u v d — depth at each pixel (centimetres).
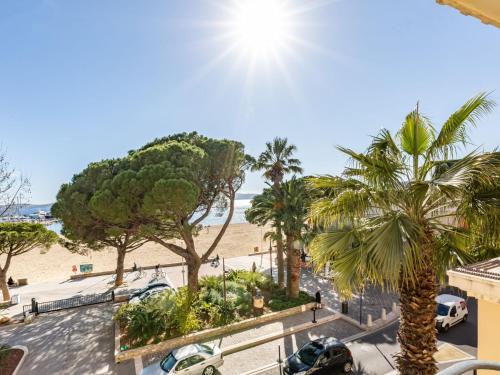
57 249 4838
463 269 450
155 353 1195
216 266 2919
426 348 608
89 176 1583
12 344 1327
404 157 666
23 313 1655
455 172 555
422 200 603
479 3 271
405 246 534
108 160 1655
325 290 1977
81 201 1517
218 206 2008
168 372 945
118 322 1438
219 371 1062
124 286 2334
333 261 678
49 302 1850
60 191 1720
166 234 1903
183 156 1516
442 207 664
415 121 633
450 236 697
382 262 542
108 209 1360
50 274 3073
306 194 1633
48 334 1424
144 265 3347
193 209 1688
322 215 666
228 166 1686
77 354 1220
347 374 1018
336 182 661
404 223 575
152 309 1348
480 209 541
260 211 1920
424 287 607
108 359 1172
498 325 412
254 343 1252
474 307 1639
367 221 697
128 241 2317
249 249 4206
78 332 1440
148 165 1419
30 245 2038
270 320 1471
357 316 1522
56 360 1176
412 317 616
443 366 1055
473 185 552
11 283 2488
